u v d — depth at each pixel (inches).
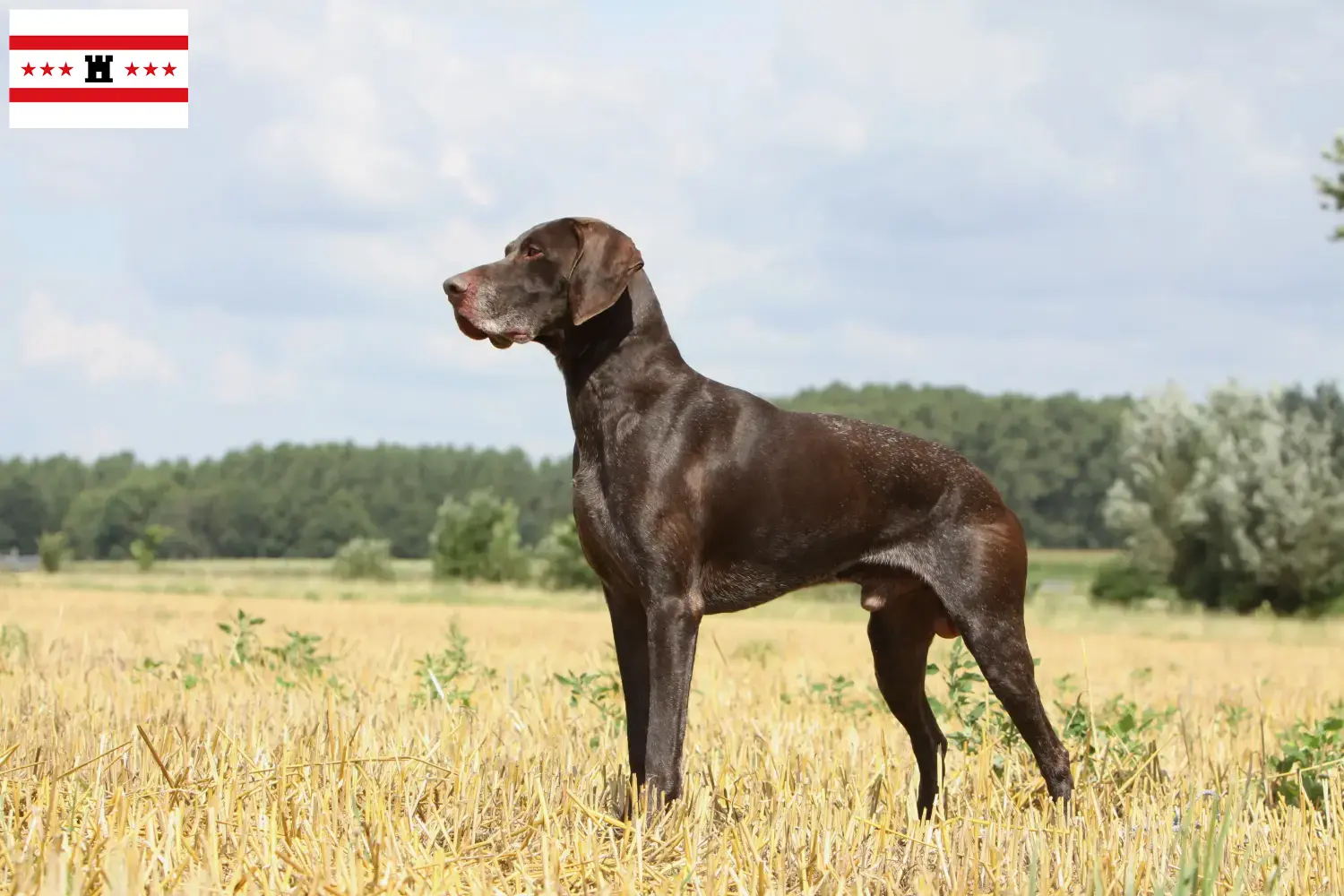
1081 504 5251.0
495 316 281.7
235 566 4099.4
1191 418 2142.0
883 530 298.4
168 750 294.4
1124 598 2122.3
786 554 292.2
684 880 217.0
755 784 301.6
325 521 5285.4
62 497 5698.8
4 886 204.1
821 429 297.3
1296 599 1963.6
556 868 220.5
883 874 237.5
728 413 291.1
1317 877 239.0
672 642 277.7
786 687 526.6
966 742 342.6
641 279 290.7
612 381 285.7
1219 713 475.8
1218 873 224.2
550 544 2438.5
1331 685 677.9
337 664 543.2
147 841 216.2
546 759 312.3
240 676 472.7
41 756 290.5
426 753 292.2
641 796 273.9
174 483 5408.5
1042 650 968.9
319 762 265.3
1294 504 1925.4
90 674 473.7
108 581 2219.5
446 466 5723.4
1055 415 5374.0
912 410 5531.5
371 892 203.3
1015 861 241.9
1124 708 410.3
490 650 728.3
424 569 3553.2
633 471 281.4
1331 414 2063.2
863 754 349.4
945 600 298.5
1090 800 280.2
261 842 223.6
